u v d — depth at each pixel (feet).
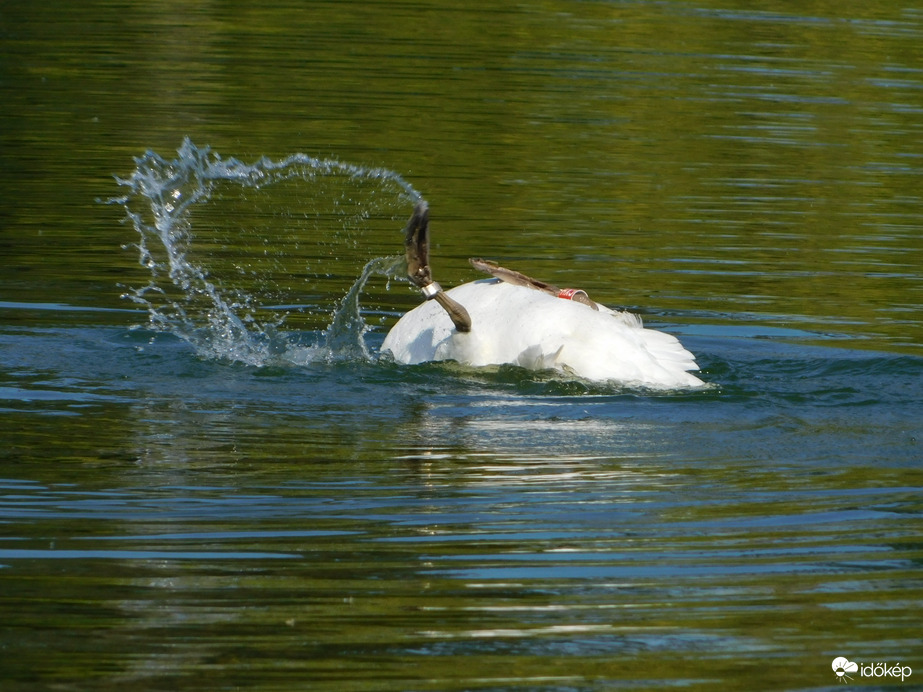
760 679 23.68
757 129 75.41
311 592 26.48
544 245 56.59
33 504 30.12
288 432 35.17
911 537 29.53
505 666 23.95
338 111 75.20
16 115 71.97
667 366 39.27
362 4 102.53
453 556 28.14
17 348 41.88
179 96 76.74
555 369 37.99
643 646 24.76
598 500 31.14
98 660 23.79
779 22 101.35
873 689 23.41
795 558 28.45
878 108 80.33
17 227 56.65
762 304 49.85
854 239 58.39
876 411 38.11
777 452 34.55
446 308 38.22
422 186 63.77
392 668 23.76
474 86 81.61
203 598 26.09
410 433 35.22
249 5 101.19
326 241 57.77
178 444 34.06
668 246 56.95
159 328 44.98
